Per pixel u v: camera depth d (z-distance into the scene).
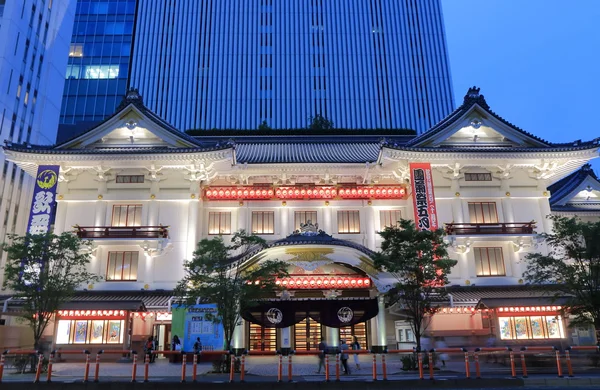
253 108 85.00
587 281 21.50
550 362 20.88
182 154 31.61
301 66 88.31
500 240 32.25
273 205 34.41
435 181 33.97
